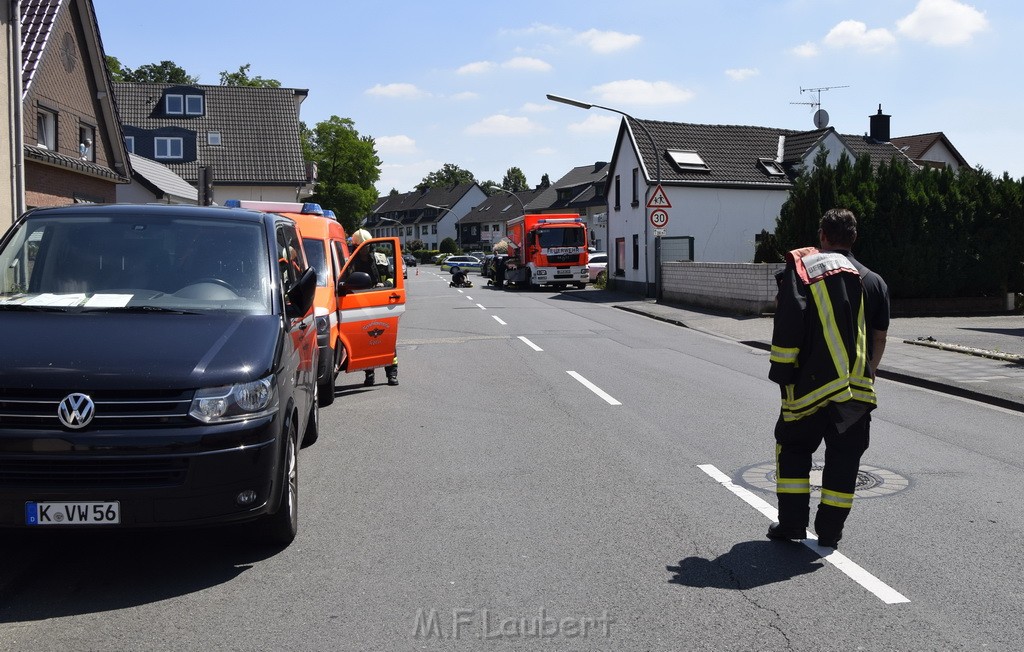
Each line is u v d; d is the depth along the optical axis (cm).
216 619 432
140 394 464
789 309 511
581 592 463
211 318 538
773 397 1113
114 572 502
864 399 505
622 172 3944
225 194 4988
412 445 837
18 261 584
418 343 1823
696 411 1014
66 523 453
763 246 2520
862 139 4216
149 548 543
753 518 593
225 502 471
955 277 2278
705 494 655
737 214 3662
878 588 465
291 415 550
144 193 3288
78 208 628
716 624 420
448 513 611
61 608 449
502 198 12794
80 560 523
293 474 564
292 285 674
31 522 452
